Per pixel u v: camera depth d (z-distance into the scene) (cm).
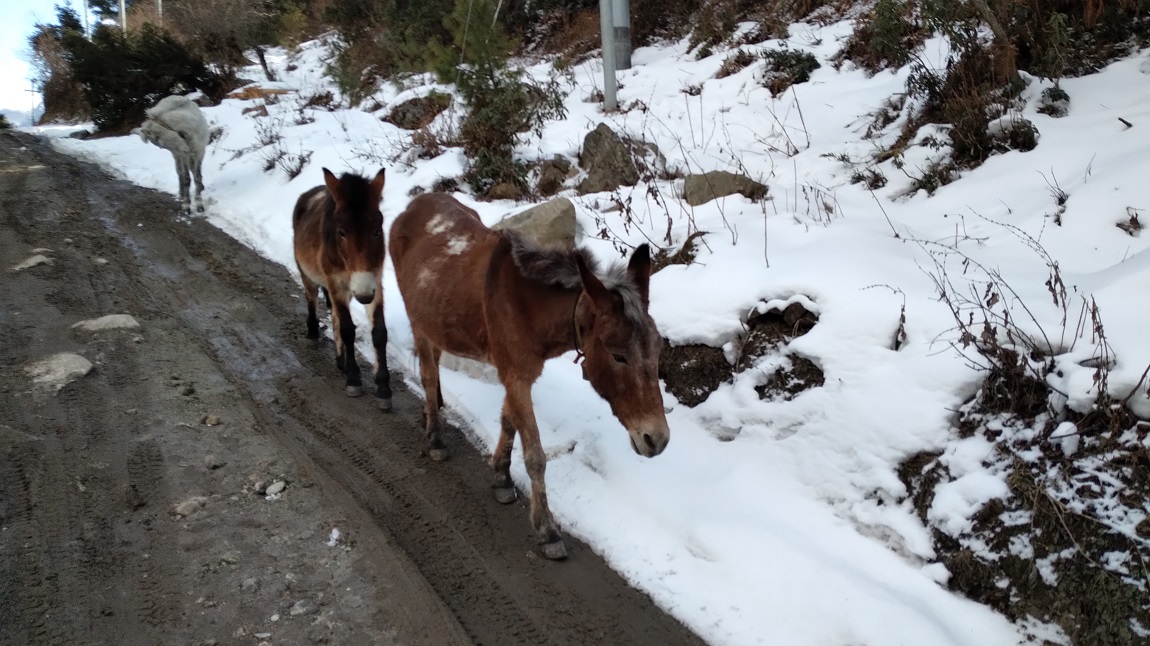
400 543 423
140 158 1434
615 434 514
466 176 924
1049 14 729
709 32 1220
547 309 383
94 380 574
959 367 420
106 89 1847
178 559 392
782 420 473
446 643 344
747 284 543
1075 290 430
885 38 830
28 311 694
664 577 395
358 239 512
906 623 345
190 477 463
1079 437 370
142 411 534
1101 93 653
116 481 454
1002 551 361
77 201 1111
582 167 890
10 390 548
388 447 523
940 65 810
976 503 377
